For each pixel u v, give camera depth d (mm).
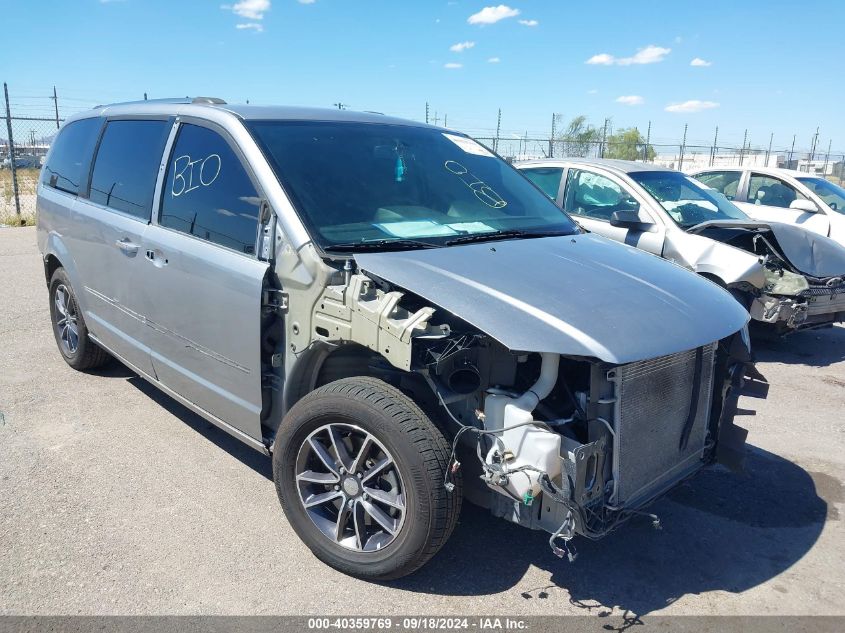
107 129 4777
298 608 2820
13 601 2793
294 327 3076
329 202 3254
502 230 3617
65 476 3818
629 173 7293
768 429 4973
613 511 2775
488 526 3473
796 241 6727
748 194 10656
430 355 2723
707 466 3336
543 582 3049
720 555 3330
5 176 27891
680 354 2992
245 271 3199
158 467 3953
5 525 3322
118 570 3016
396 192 3570
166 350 3893
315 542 3062
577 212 7457
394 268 2883
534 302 2752
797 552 3385
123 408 4781
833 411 5375
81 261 4812
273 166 3287
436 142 4242
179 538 3271
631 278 3209
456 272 2908
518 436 2596
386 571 2863
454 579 3043
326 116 3930
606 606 2906
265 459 4102
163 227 3855
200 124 3787
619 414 2721
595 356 2551
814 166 26875
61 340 5621
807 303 6477
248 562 3109
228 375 3402
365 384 2869
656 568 3197
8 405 4785
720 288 3518
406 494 2740
